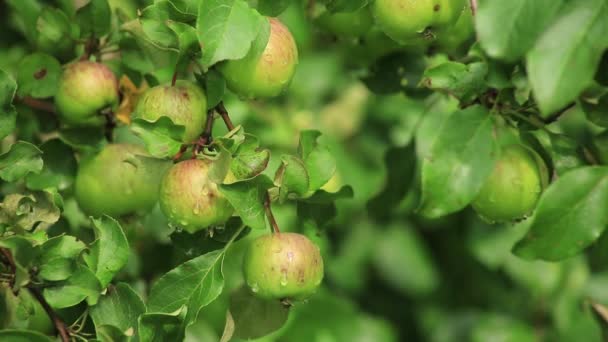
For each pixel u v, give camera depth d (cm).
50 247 97
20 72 107
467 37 109
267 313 103
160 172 99
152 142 97
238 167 96
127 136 120
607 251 105
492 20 93
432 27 101
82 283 98
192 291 99
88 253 99
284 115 151
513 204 102
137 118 97
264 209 98
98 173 107
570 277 148
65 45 109
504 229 143
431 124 132
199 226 98
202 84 99
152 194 108
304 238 99
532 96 100
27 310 99
